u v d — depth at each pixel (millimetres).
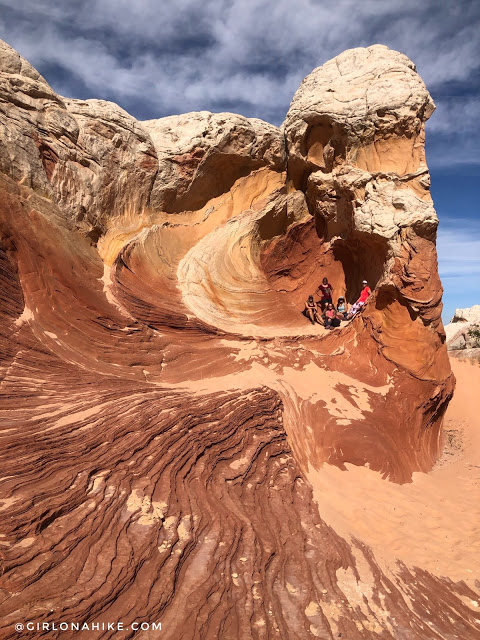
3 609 3582
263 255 17625
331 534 7387
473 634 5727
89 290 11391
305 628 4879
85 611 3885
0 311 9086
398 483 10570
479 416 17859
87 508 5133
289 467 9078
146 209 14664
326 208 17141
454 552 7965
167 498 6027
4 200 10297
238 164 16594
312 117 16094
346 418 11469
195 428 7984
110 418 7191
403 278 13758
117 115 13812
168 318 12578
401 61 15773
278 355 13133
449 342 28250
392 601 5984
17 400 7422
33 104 11742
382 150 15102
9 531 4297
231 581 5199
